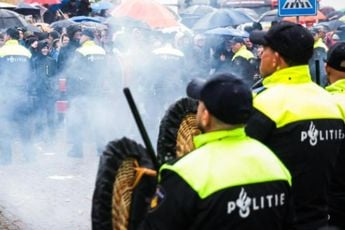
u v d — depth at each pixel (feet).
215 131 10.70
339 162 14.79
